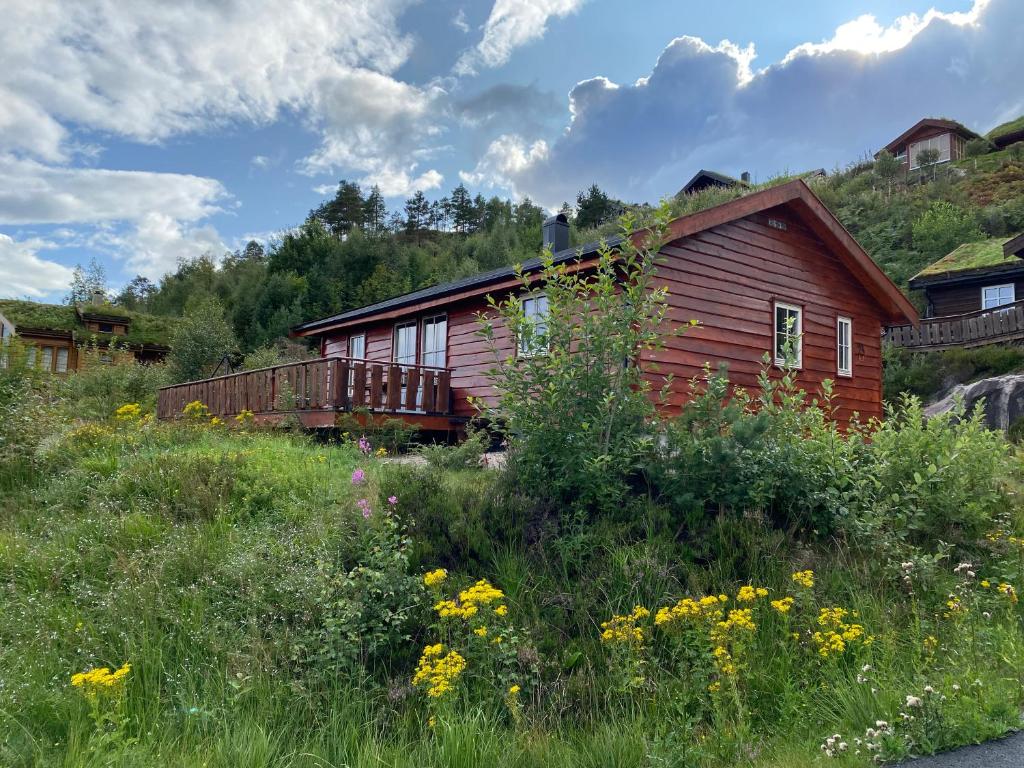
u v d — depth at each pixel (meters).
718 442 5.84
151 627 4.40
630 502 5.88
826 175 46.53
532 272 11.67
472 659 4.18
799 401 7.11
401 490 5.88
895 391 19.34
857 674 4.09
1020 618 5.03
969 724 3.50
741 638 4.20
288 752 3.53
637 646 4.26
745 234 12.42
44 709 3.73
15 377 9.78
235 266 62.25
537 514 5.75
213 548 5.38
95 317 33.50
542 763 3.46
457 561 5.19
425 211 91.81
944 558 6.00
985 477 6.86
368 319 16.03
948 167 42.94
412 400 12.77
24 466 7.65
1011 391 16.06
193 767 3.25
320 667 4.09
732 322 11.93
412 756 3.47
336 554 5.06
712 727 3.79
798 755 3.41
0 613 4.60
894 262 31.12
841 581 5.27
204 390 14.77
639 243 10.07
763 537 5.57
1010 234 30.98
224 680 3.98
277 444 9.13
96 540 5.60
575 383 6.24
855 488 6.21
